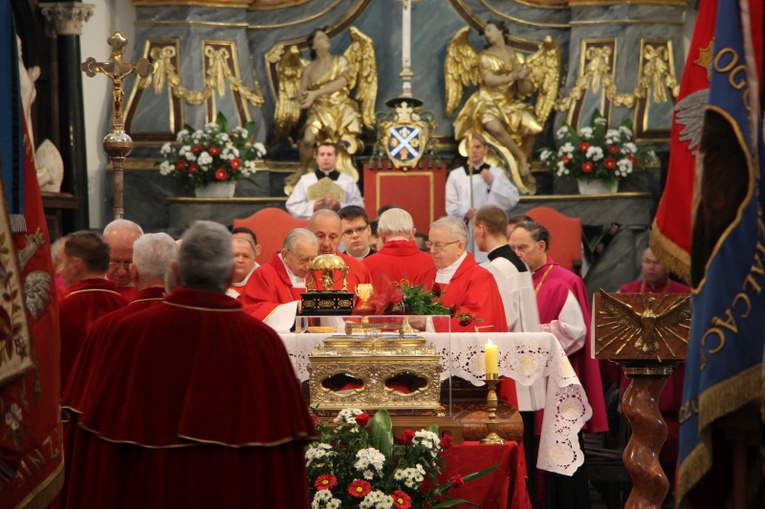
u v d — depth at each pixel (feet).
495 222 79.00
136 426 43.45
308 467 56.85
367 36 158.51
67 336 58.75
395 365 59.88
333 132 153.99
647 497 55.36
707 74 45.27
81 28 137.59
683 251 45.27
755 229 37.70
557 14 157.89
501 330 72.64
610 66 153.28
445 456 59.41
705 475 40.40
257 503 43.29
